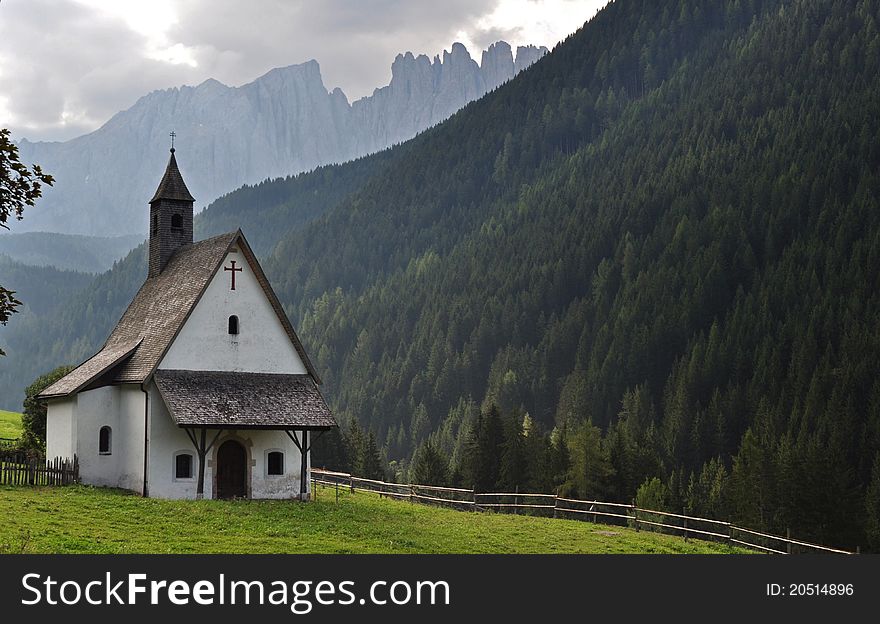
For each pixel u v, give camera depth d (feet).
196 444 165.89
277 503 164.14
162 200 201.05
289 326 182.70
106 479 177.06
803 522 312.09
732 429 538.06
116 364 178.50
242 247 179.63
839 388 508.53
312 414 175.52
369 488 248.93
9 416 361.51
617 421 637.30
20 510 131.54
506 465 366.02
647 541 153.79
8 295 68.54
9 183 68.13
